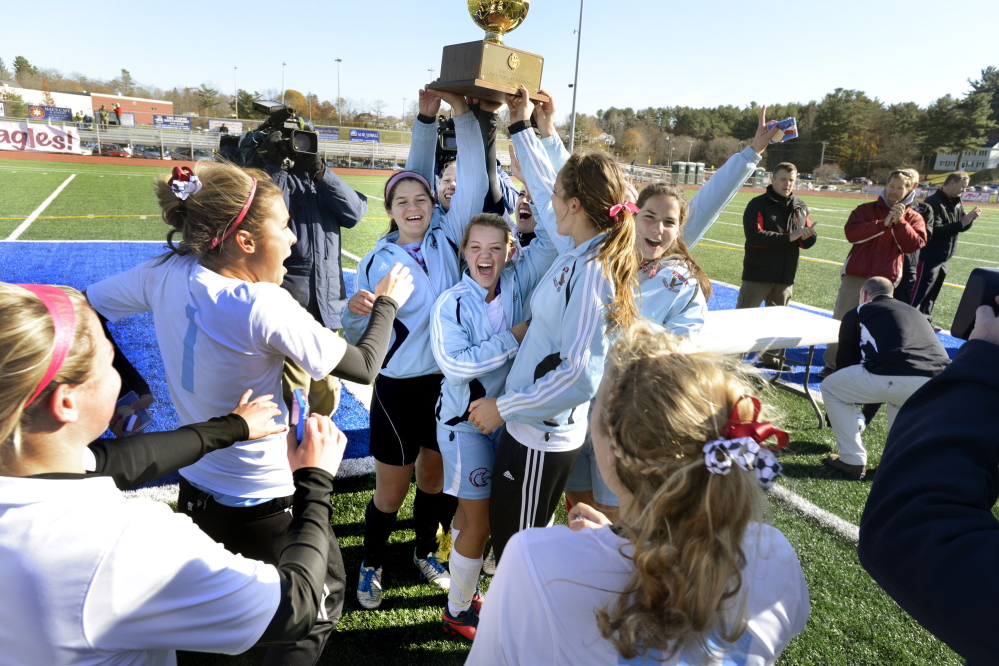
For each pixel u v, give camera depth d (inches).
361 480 131.4
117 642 31.4
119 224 435.8
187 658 84.2
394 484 93.6
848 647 90.5
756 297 225.8
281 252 62.2
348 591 99.1
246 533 63.9
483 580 104.4
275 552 65.2
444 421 84.6
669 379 36.0
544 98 96.7
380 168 1401.3
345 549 109.3
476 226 85.4
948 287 390.0
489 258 84.8
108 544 30.9
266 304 57.2
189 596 33.2
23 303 31.8
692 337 88.4
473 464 83.0
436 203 110.7
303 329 57.9
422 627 91.7
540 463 73.9
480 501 83.2
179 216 61.3
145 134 1244.5
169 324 60.2
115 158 1130.7
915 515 35.2
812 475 142.7
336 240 134.0
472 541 84.4
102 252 335.9
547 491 75.3
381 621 92.7
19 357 30.3
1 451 31.7
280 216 61.1
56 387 32.4
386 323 68.2
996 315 39.1
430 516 101.1
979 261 510.6
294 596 39.4
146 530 32.7
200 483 62.8
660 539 33.6
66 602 29.7
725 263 442.6
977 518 33.9
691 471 33.6
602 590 34.3
